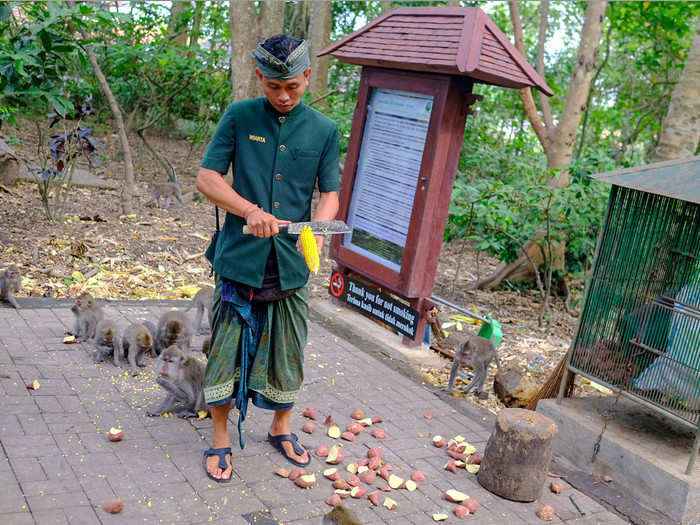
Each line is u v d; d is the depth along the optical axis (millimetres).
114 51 12047
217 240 3869
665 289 4492
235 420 4570
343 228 3576
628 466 4387
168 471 3814
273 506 3637
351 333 6797
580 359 4926
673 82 14797
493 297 9258
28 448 3812
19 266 7141
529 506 4078
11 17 9086
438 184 6047
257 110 3670
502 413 4191
